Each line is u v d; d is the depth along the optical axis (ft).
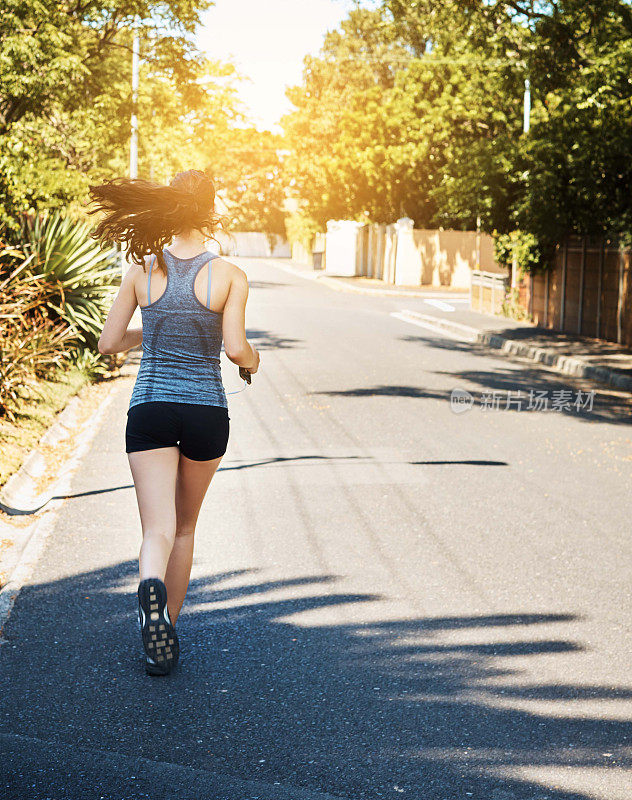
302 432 33.32
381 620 16.02
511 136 80.69
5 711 12.34
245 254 293.23
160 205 12.23
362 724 12.21
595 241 71.05
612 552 20.12
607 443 33.14
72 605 16.46
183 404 12.57
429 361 57.06
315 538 20.77
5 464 25.82
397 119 145.28
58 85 57.31
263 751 11.43
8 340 32.58
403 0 69.51
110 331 12.90
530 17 62.80
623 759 11.44
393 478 26.68
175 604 13.88
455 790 10.64
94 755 11.21
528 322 85.05
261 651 14.60
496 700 13.01
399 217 161.48
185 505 13.46
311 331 73.51
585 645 15.07
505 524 22.20
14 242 44.04
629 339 65.82
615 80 55.62
